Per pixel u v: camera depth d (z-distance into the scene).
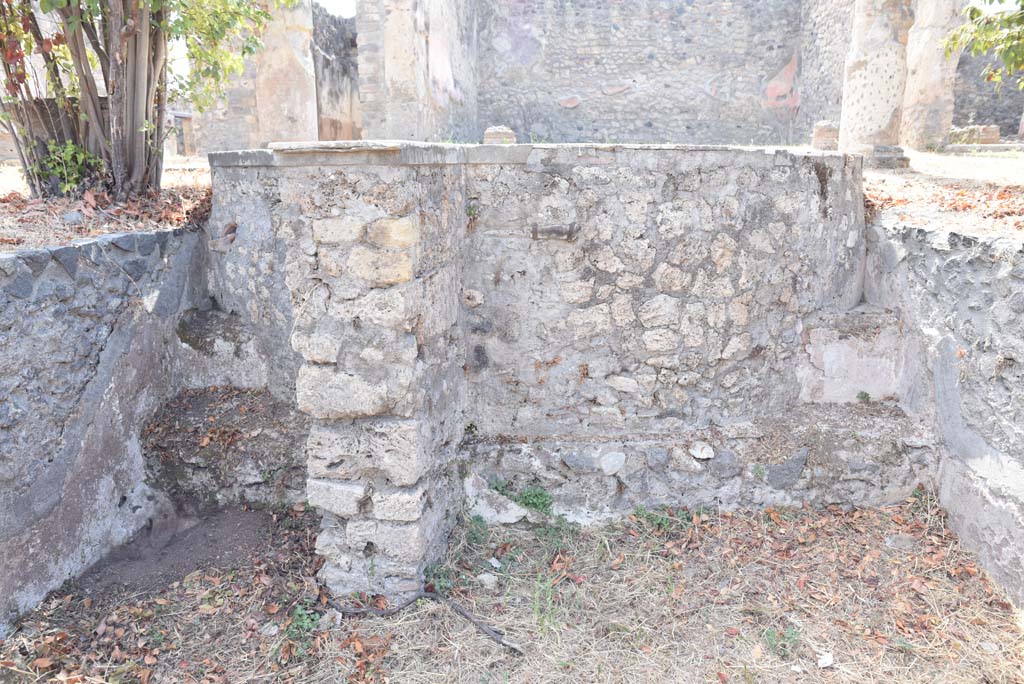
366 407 3.05
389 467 3.14
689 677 2.88
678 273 3.79
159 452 3.88
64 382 3.22
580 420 3.97
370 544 3.27
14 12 4.19
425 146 3.01
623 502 3.93
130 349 3.73
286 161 2.91
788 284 4.03
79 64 4.39
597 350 3.88
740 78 12.84
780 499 3.95
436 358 3.42
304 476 3.85
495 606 3.29
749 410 4.09
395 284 2.94
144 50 4.44
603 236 3.71
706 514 3.93
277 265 4.02
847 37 10.58
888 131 7.26
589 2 12.84
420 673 2.90
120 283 3.63
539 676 2.89
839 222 4.17
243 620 3.17
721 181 3.73
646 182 3.66
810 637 3.09
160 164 4.93
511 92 13.27
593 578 3.50
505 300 3.81
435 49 9.95
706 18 12.71
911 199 4.62
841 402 4.24
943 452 3.81
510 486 3.92
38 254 3.04
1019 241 3.20
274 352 4.16
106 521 3.53
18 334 2.93
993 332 3.34
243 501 3.89
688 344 3.89
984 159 7.80
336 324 3.01
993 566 3.38
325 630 3.12
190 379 4.28
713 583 3.46
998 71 4.69
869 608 3.26
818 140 8.66
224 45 6.96
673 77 12.93
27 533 3.01
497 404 3.96
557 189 3.65
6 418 2.86
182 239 4.23
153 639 3.04
